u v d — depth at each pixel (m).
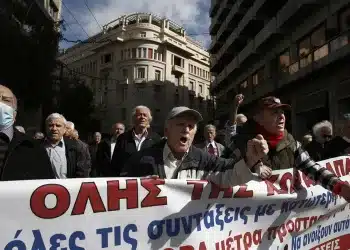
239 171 2.23
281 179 2.68
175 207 2.23
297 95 20.42
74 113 33.06
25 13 18.78
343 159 3.24
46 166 2.69
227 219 2.42
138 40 53.03
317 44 18.03
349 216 3.06
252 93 27.23
